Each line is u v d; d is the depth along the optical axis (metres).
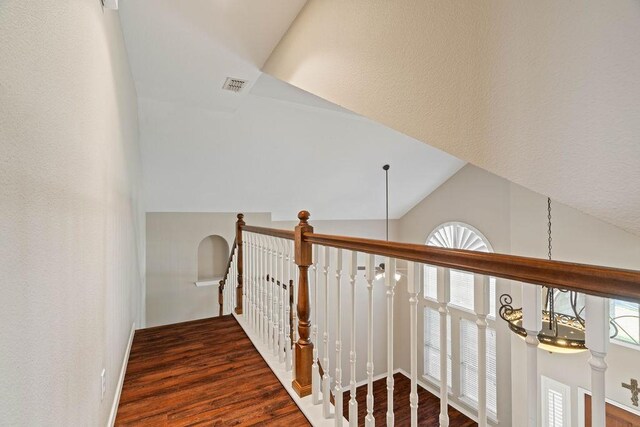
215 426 1.71
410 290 1.19
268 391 2.03
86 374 1.15
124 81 2.28
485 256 0.91
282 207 6.24
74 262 1.00
